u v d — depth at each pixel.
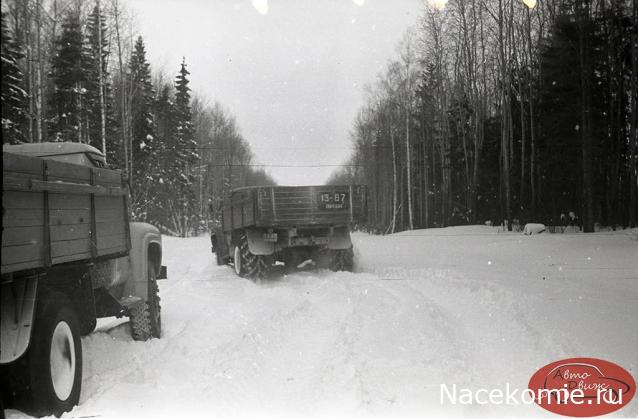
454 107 51.34
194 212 69.75
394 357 6.32
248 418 4.60
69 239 5.15
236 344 6.93
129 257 7.62
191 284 13.84
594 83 35.78
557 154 37.41
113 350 6.91
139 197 53.94
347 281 13.31
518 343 6.76
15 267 4.07
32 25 25.45
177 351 7.00
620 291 10.70
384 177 72.81
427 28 46.84
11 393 4.34
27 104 23.28
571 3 32.03
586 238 23.98
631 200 30.81
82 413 4.69
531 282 12.11
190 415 4.66
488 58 44.59
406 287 12.14
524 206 38.56
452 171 57.00
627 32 34.47
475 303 9.81
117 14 40.62
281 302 10.73
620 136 35.47
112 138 44.62
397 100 56.75
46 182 4.60
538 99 40.72
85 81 36.56
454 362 6.02
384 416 4.57
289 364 6.30
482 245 24.75
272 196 14.71
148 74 56.56
